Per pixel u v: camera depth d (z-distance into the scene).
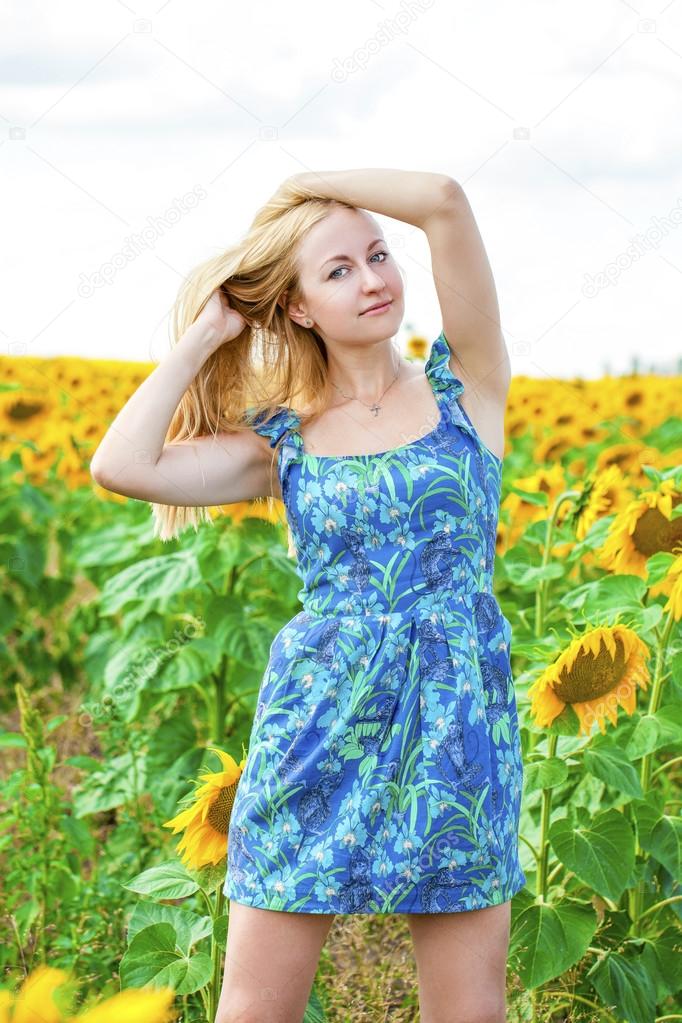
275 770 2.59
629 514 3.65
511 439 8.05
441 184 2.69
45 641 7.27
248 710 4.80
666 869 3.32
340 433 2.78
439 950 2.58
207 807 2.87
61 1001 1.04
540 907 3.10
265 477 2.97
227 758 2.87
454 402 2.75
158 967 2.86
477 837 2.53
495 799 2.58
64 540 6.75
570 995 3.18
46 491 7.87
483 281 2.76
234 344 2.99
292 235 2.76
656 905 3.28
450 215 2.70
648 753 3.21
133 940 2.88
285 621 4.59
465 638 2.60
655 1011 3.16
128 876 4.07
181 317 2.99
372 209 2.76
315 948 2.60
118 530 5.70
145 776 4.38
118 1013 0.99
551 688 3.09
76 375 8.03
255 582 5.27
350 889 2.51
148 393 2.81
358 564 2.64
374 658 2.57
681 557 3.23
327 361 2.91
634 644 3.05
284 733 2.60
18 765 5.39
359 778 2.55
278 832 2.57
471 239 2.73
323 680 2.60
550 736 3.18
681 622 3.54
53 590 6.39
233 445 2.92
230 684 4.55
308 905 2.52
